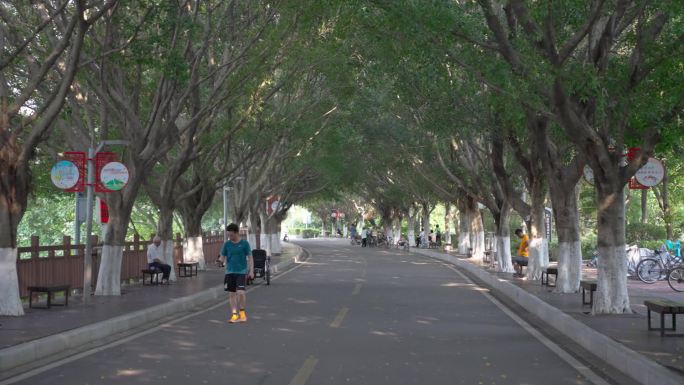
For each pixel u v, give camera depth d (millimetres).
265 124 28469
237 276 15055
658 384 8203
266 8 21719
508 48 14555
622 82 14469
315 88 30625
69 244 20141
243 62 21359
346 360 10414
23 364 10172
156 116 19781
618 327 12742
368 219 99812
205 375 9320
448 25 14086
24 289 17219
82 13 14516
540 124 18891
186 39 21438
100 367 9883
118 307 16422
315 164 41250
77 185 18047
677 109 14156
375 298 20406
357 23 16531
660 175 16438
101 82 18672
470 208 40781
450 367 9891
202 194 31734
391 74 23484
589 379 9094
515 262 26938
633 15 15750
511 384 8789
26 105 23344
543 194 25141
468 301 19641
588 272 29578
